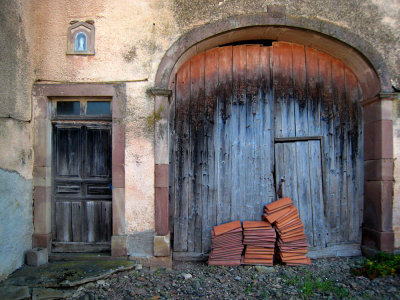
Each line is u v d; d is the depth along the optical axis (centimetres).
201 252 405
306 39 404
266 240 374
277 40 420
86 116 393
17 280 313
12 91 338
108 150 395
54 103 395
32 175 378
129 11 381
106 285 323
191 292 312
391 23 388
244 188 410
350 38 382
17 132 347
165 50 379
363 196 414
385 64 383
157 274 353
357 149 417
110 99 391
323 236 409
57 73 380
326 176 414
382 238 375
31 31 377
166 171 375
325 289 312
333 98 418
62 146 396
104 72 380
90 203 394
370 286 315
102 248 392
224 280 339
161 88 373
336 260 395
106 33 381
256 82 416
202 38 378
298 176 412
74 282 310
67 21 382
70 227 394
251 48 418
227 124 412
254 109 414
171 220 406
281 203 393
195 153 409
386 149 379
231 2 379
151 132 376
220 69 416
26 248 363
